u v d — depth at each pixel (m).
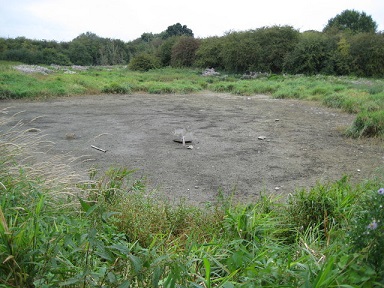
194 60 29.83
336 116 10.48
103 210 1.96
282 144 7.14
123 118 9.79
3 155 3.20
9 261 1.79
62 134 7.70
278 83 18.91
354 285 1.71
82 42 41.22
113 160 5.91
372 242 1.75
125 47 45.09
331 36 25.45
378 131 7.64
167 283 1.70
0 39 37.88
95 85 16.92
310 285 1.75
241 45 25.61
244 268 2.05
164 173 5.34
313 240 2.88
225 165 5.77
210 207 3.94
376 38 23.62
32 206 2.56
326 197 3.44
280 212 3.55
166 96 15.88
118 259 1.93
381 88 14.53
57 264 1.92
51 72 23.73
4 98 13.17
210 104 13.12
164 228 3.18
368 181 4.05
